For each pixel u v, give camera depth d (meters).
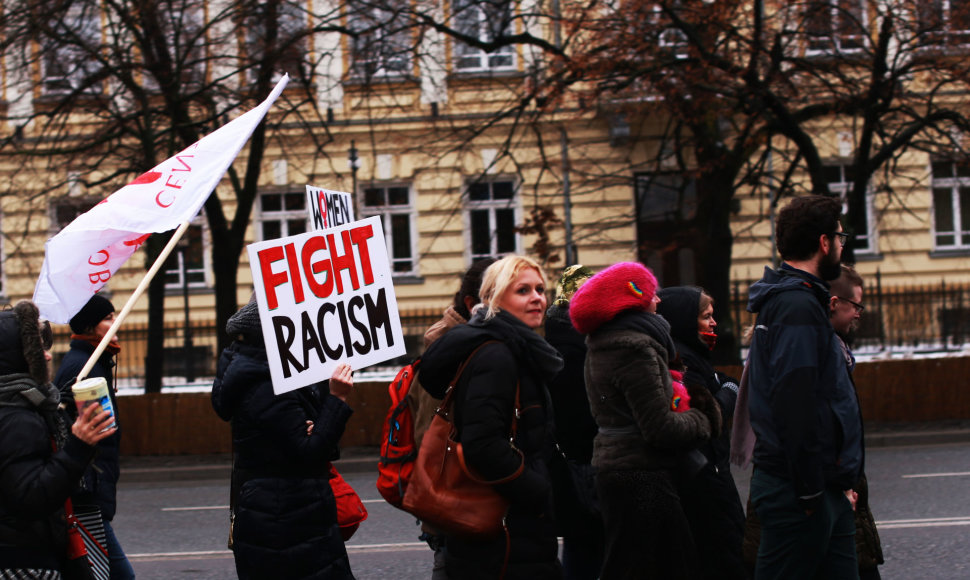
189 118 14.16
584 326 4.22
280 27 14.57
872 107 13.77
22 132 16.94
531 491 3.49
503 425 3.48
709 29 13.43
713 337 4.93
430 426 3.64
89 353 5.27
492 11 15.01
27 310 3.48
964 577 6.10
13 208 20.78
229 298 15.25
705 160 15.13
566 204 19.94
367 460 12.63
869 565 4.39
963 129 13.54
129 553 7.95
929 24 13.48
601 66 13.23
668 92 13.43
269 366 4.01
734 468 11.39
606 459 4.23
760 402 3.86
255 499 4.08
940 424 13.43
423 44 16.20
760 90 13.31
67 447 3.39
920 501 8.71
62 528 3.56
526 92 16.02
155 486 12.31
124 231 4.25
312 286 4.15
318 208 5.00
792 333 3.69
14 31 13.55
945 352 20.95
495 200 23.56
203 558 7.61
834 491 3.77
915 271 23.69
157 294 15.16
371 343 4.30
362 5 14.82
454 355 3.55
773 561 3.85
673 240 16.70
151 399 13.74
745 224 22.88
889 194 16.94
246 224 15.26
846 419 3.72
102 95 14.63
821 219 3.88
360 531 8.46
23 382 3.44
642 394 4.04
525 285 3.68
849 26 14.27
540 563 3.61
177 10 13.97
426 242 23.44
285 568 4.05
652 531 4.14
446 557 3.68
